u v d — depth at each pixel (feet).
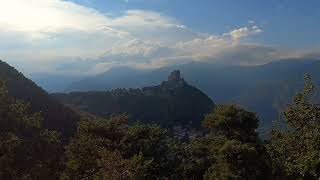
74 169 137.49
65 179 119.24
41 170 92.02
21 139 87.97
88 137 154.92
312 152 96.43
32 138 93.91
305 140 100.42
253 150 140.46
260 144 150.30
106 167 96.43
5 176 85.61
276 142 118.01
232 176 137.18
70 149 148.87
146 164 152.05
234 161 141.79
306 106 101.86
